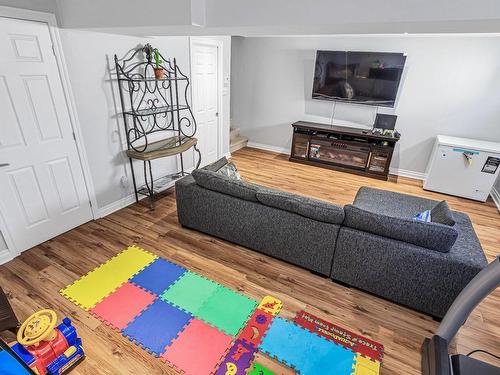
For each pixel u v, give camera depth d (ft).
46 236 9.30
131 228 10.27
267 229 8.38
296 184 14.64
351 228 7.31
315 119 17.84
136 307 7.06
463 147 13.03
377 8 5.12
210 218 9.33
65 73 8.70
